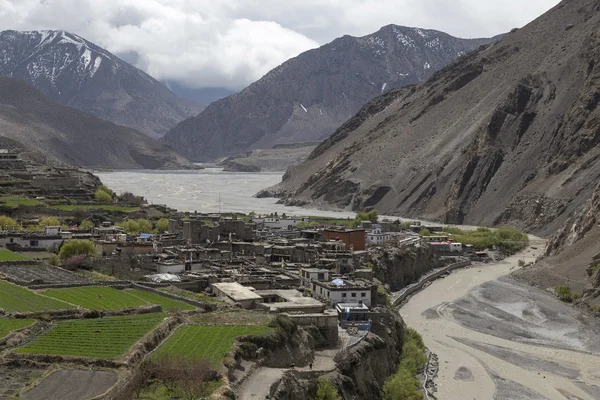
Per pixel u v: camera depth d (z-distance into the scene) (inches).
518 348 7214.6
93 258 7313.0
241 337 4554.6
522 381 6200.8
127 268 7047.2
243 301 5703.7
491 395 5797.2
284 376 4183.1
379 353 5472.4
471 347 7180.1
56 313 4926.2
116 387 3629.4
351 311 5880.9
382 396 5108.3
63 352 4094.5
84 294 5644.7
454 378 6176.2
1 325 4520.2
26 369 3892.7
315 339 5132.9
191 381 3698.3
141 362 3946.9
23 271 6594.5
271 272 7126.0
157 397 3629.4
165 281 6402.6
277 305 5615.2
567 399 5807.1
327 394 4325.8
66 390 3580.2
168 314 5123.0
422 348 6776.6
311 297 6225.4
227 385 3789.4
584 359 6894.7
